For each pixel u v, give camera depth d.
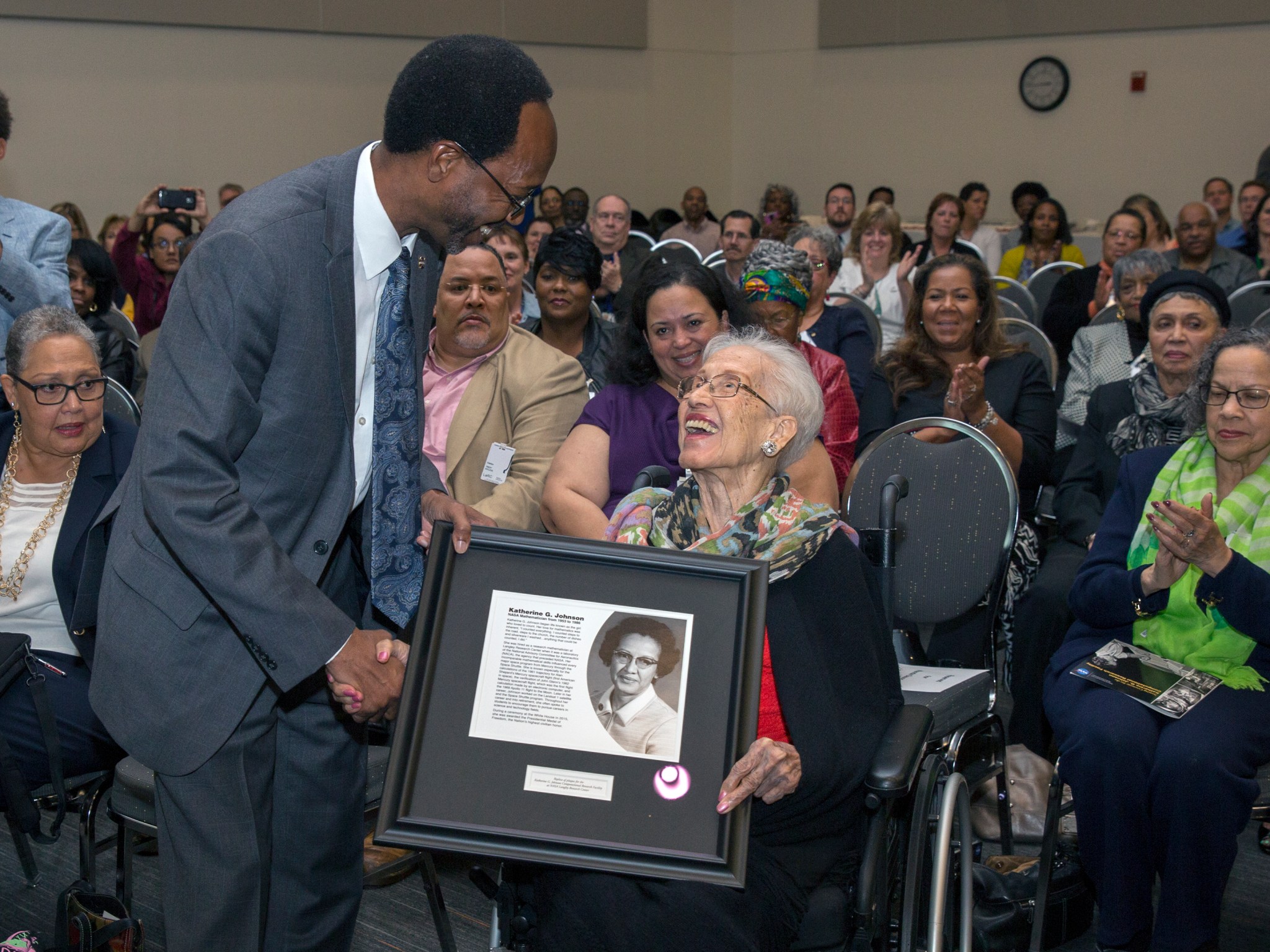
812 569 1.83
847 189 8.98
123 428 2.48
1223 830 2.13
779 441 1.83
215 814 1.65
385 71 10.07
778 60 12.09
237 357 1.50
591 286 3.72
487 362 2.88
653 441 2.58
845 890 1.79
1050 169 10.64
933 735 2.14
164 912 1.70
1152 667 2.34
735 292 2.59
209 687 1.60
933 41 11.11
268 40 9.50
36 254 2.79
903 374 3.63
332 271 1.55
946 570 2.82
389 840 1.45
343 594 1.86
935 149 11.27
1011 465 3.33
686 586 1.56
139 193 9.11
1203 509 2.18
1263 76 9.49
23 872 2.78
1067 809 2.33
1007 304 5.32
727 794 1.47
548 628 1.54
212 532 1.46
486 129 1.49
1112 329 4.23
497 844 1.45
